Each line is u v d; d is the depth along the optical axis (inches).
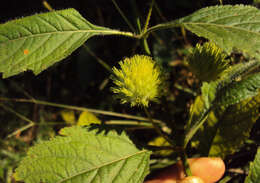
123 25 10.9
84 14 11.5
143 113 9.9
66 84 11.7
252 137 7.8
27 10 11.3
